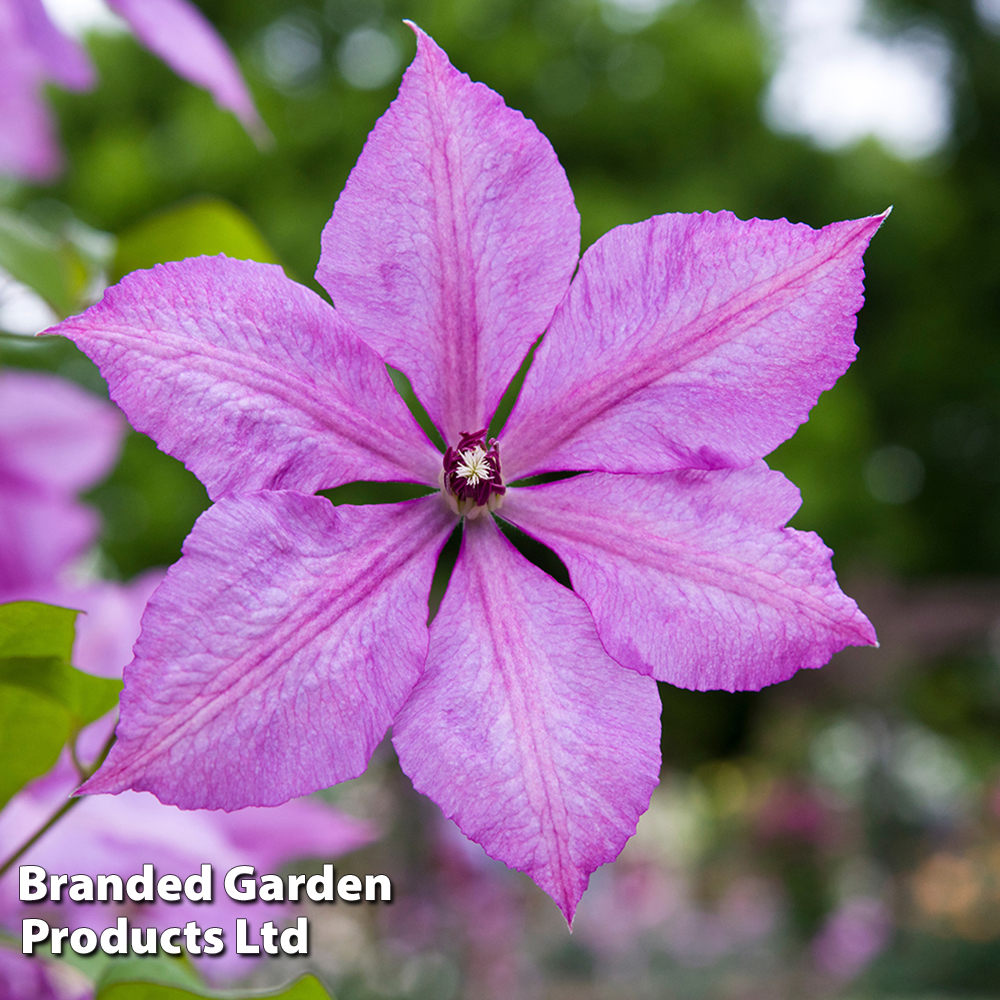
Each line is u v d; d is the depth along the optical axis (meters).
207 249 0.31
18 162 0.38
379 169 0.19
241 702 0.17
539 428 0.20
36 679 0.22
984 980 1.85
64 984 0.25
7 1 0.33
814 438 2.04
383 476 0.19
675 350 0.20
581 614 0.19
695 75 2.11
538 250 0.20
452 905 1.46
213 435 0.18
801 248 0.19
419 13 2.02
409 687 0.18
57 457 0.37
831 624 0.19
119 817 0.28
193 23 0.29
